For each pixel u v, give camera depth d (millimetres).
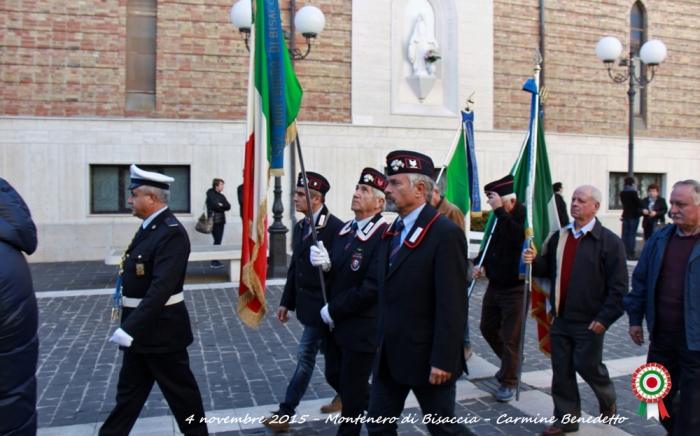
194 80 13758
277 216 11133
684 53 18141
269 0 4348
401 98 15336
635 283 4074
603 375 4457
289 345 6801
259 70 4316
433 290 3262
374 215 4230
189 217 13781
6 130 12742
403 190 3379
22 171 12852
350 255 4133
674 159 18016
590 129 17062
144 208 3879
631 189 13414
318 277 4523
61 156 13047
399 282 3297
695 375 3631
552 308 4500
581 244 4398
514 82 16188
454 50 15602
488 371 5941
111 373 5801
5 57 12750
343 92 14719
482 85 15805
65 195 13102
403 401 3449
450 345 3121
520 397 5238
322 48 14516
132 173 3902
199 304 8891
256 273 4172
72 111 13125
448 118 15492
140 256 3781
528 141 5750
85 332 7281
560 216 6953
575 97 16844
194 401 3885
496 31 15984
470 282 6320
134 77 13719
